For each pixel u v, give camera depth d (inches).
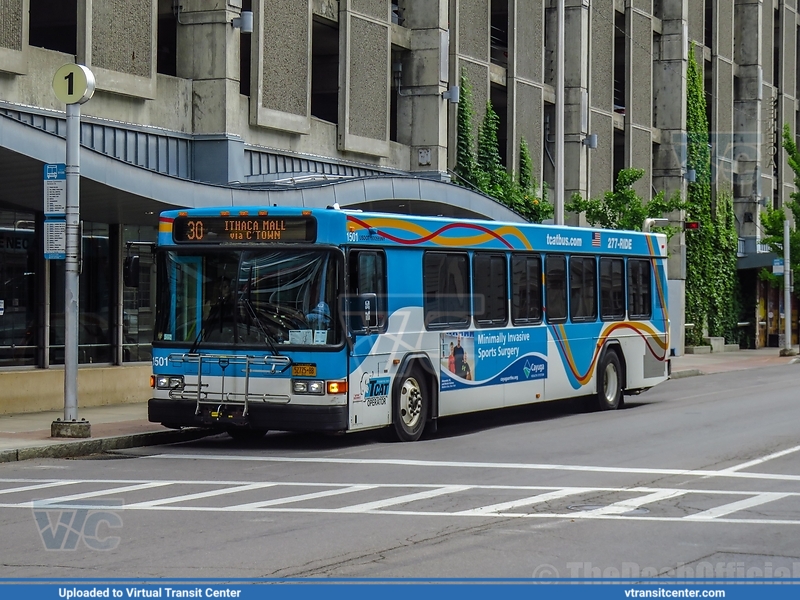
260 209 671.8
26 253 892.6
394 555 378.0
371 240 682.8
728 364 1697.8
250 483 545.0
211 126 1047.0
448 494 507.2
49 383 887.1
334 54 1401.3
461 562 368.2
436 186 1106.1
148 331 1007.6
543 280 853.2
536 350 840.3
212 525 432.5
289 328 661.3
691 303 2055.9
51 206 706.2
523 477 560.4
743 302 2257.6
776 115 2433.6
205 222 684.7
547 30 1676.9
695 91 2073.1
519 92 1571.1
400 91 1374.3
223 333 675.4
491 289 795.4
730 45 2258.9
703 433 754.8
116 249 969.5
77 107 701.9
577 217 1676.9
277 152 1135.0
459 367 759.1
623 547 391.5
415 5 1370.6
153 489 527.2
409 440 716.7
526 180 1572.3
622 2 1873.8
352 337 663.8
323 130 1213.7
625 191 1505.9
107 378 940.6
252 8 1093.8
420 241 725.3
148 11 984.3
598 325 920.3
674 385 1274.6
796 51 2613.2
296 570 356.5
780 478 556.1
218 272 680.4
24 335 889.5
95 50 935.0
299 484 540.7
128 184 766.5
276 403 660.1
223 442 730.2
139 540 403.5
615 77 1991.9
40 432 726.5
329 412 651.5
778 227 2084.2
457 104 1444.4
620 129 1878.7
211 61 1046.4
